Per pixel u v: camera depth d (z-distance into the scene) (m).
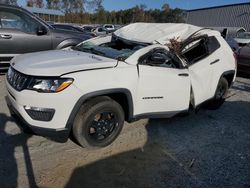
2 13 5.35
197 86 4.02
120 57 3.32
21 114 2.80
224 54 4.75
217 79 4.56
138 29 4.39
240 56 8.10
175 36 4.03
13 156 2.90
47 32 5.84
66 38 6.12
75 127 2.94
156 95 3.43
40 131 2.77
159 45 3.67
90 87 2.81
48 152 3.05
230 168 3.06
